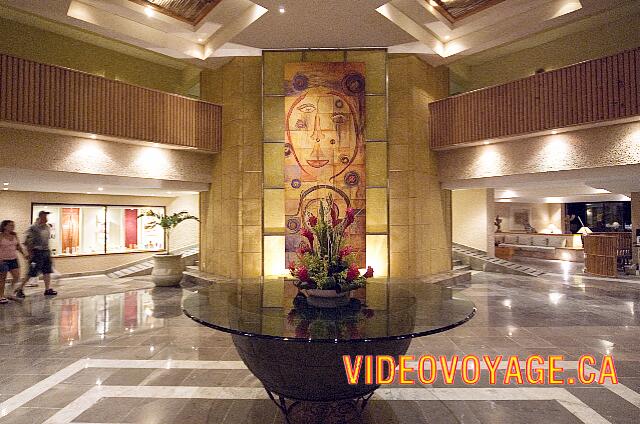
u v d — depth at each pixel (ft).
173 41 29.76
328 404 11.20
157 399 11.70
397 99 31.30
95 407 11.21
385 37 28.25
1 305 24.14
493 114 28.55
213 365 14.39
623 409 11.07
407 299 11.73
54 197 35.27
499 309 22.99
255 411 10.93
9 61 22.20
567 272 38.88
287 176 29.73
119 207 39.88
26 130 24.22
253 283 14.78
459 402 11.50
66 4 23.26
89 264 37.11
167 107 29.53
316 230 11.50
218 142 32.63
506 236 57.77
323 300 10.80
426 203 32.27
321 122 29.76
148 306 23.97
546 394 12.00
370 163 30.04
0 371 13.83
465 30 29.48
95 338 17.61
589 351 15.66
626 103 22.34
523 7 26.45
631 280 33.42
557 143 26.48
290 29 26.86
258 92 31.32
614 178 25.29
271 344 9.18
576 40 31.91
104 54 32.68
